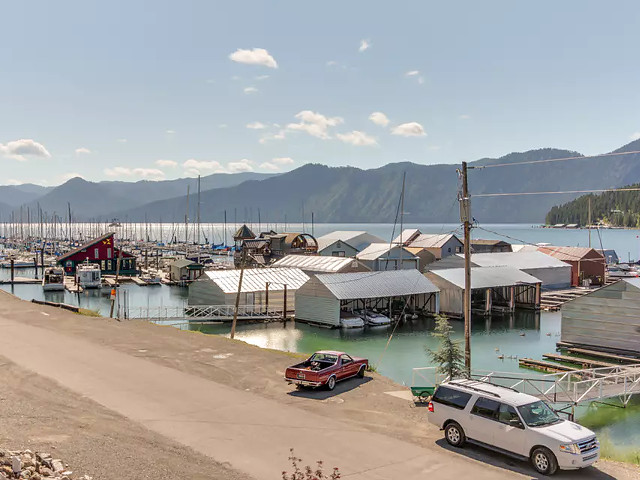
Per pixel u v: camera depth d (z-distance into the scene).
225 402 20.00
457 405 16.62
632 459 18.88
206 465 14.14
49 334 31.33
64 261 102.31
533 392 28.84
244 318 57.66
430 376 35.41
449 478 13.98
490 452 16.12
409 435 17.34
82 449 14.52
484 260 79.31
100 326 34.75
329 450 15.66
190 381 22.62
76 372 23.14
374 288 57.75
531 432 14.82
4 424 15.84
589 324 43.16
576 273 88.38
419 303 64.00
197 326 55.31
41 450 14.10
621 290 41.56
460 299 61.00
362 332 52.75
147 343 30.03
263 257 111.00
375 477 13.84
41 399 18.97
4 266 127.31
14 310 39.88
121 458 14.12
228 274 62.97
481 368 39.19
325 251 103.50
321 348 45.28
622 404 30.17
